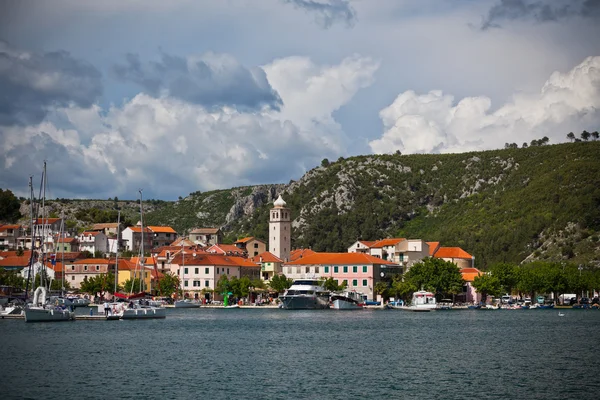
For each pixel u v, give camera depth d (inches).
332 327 6505.9
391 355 4461.1
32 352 4473.4
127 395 3191.4
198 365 4013.3
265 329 6254.9
